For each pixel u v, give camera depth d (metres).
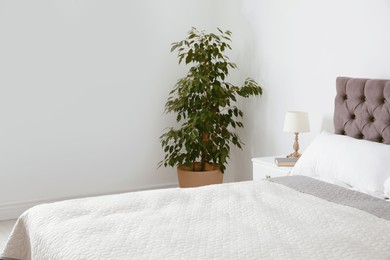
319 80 3.69
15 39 4.02
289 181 2.82
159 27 4.60
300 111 3.89
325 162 2.94
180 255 1.78
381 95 3.07
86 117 4.38
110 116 4.48
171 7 4.63
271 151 4.27
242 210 2.30
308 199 2.48
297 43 3.88
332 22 3.53
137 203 2.43
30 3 4.04
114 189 4.59
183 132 4.32
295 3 3.87
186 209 2.33
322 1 3.61
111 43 4.41
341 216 2.17
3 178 4.11
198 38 4.47
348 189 2.60
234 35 4.64
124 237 1.96
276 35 4.11
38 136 4.20
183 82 4.29
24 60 4.07
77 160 4.39
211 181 4.36
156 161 4.76
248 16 4.43
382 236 1.93
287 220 2.16
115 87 4.47
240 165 4.72
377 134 3.11
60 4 4.15
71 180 4.38
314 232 1.99
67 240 1.97
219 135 4.58
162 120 4.73
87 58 4.32
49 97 4.21
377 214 2.19
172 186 4.88
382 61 3.17
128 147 4.61
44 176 4.27
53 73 4.20
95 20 4.31
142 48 4.55
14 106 4.09
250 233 2.00
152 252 1.81
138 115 4.61
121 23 4.43
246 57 4.50
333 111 3.57
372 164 2.70
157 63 4.63
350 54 3.40
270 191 2.64
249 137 4.55
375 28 3.20
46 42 4.14
